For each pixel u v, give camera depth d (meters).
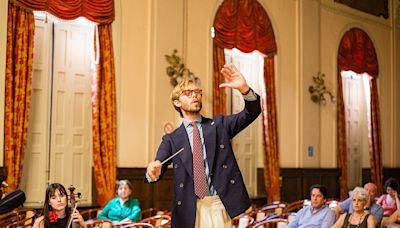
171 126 8.83
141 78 8.59
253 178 10.48
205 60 9.44
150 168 2.26
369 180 12.98
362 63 12.70
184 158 2.36
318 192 5.51
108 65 8.20
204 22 9.46
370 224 5.16
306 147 11.19
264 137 10.40
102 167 8.03
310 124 11.32
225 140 2.42
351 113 12.75
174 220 2.37
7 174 7.05
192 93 2.44
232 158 2.41
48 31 7.94
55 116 7.96
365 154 13.10
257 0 10.41
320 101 11.55
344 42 12.31
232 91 10.30
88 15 8.02
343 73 12.59
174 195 2.39
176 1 9.05
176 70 8.91
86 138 8.23
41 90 7.82
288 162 10.86
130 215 6.85
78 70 8.23
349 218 5.29
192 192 2.34
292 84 11.02
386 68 13.45
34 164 7.68
